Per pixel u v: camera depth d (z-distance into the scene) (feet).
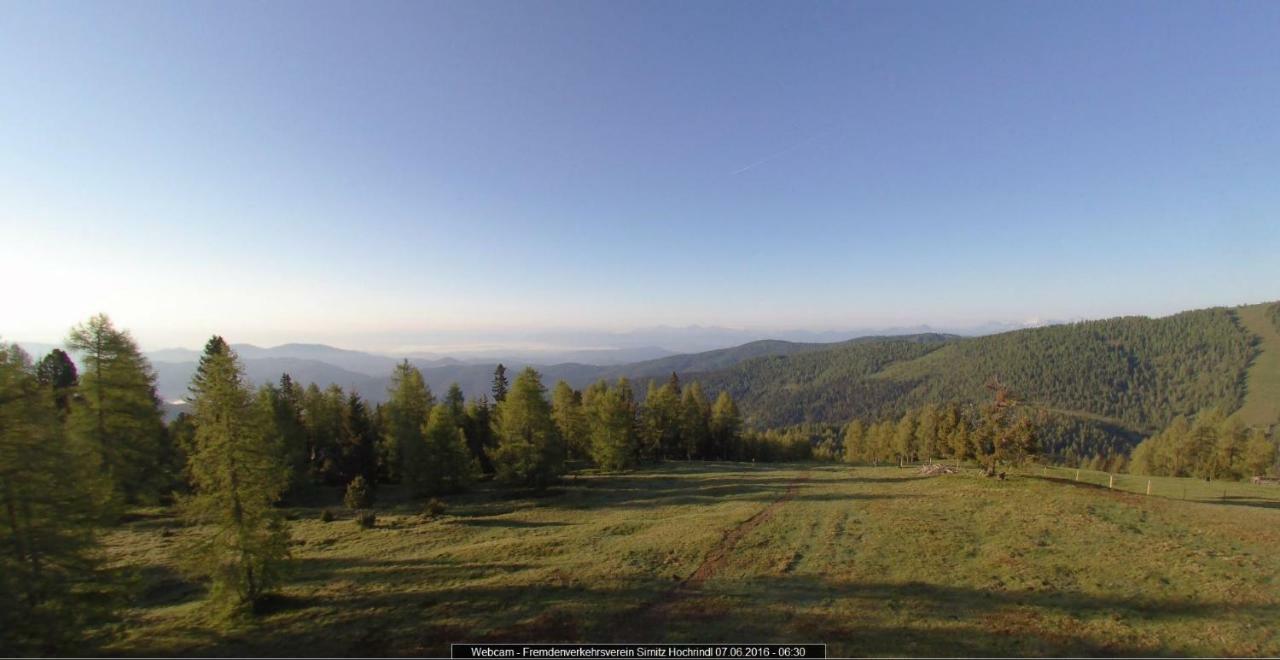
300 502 157.48
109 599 59.82
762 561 82.38
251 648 56.54
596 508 142.51
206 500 66.23
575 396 264.52
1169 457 263.70
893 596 66.28
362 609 66.59
